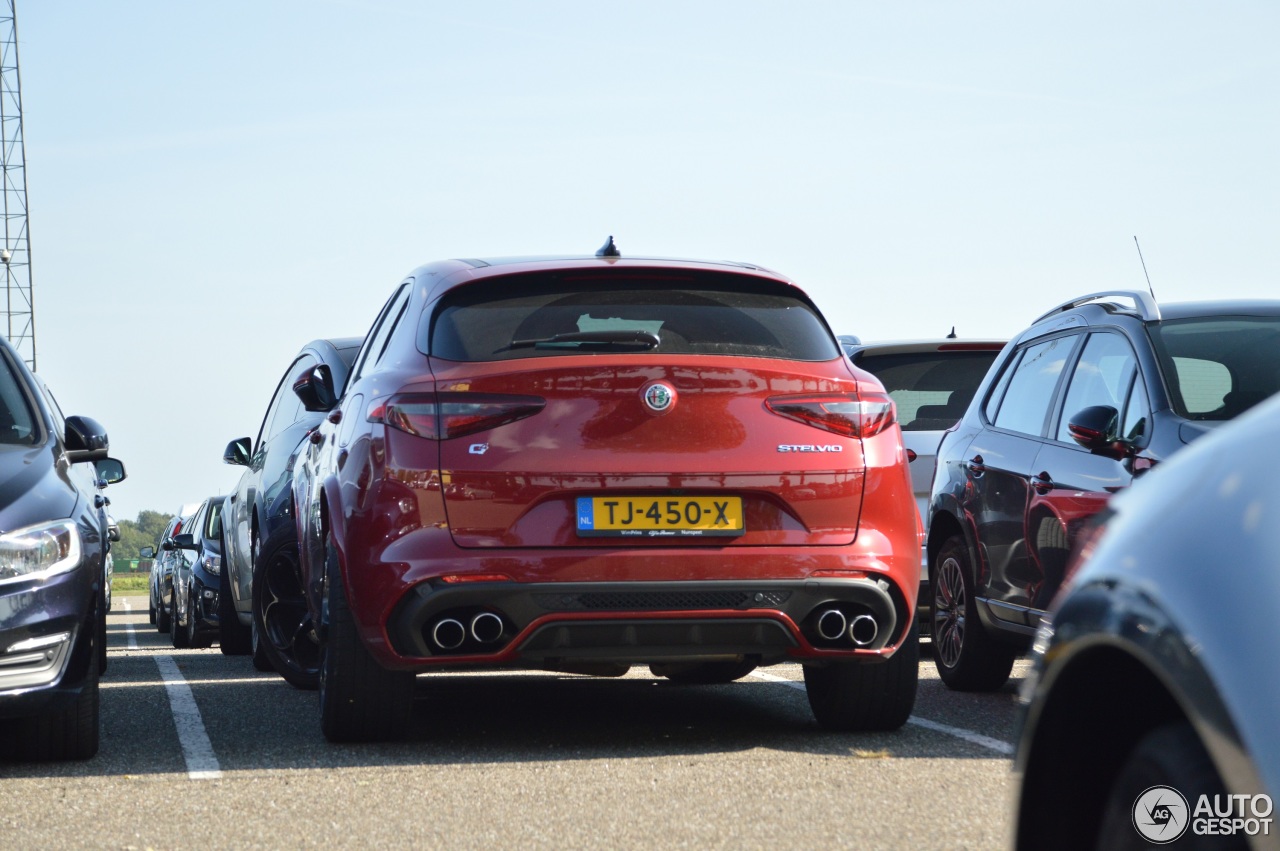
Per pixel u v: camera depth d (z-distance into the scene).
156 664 10.38
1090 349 6.77
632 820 4.23
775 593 5.23
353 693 5.51
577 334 5.32
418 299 5.81
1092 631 2.14
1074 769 2.28
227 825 4.23
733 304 5.66
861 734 5.87
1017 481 6.97
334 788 4.75
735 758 5.27
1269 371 6.02
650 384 5.22
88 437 6.46
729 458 5.24
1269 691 1.86
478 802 4.50
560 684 7.97
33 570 5.19
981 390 8.00
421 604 5.10
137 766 5.25
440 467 5.16
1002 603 7.10
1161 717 2.17
